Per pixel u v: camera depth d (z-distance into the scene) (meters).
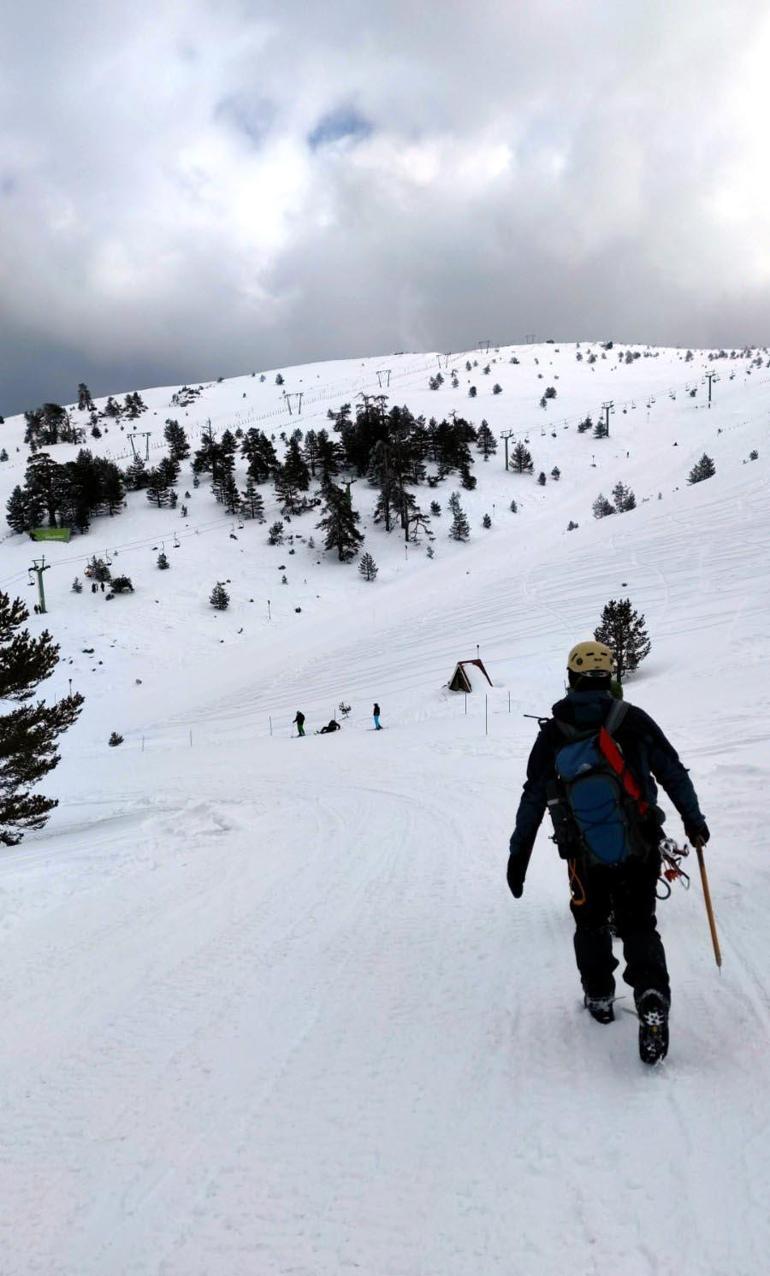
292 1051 3.49
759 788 7.42
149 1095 3.25
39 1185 2.68
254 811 13.03
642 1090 2.68
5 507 117.25
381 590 75.00
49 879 7.85
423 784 14.21
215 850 9.48
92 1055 3.73
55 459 154.12
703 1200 2.10
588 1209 2.14
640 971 2.79
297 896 6.66
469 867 7.05
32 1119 3.16
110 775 27.39
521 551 77.94
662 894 4.92
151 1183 2.61
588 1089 2.75
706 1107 2.52
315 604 72.69
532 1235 2.07
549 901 5.43
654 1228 2.03
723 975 3.50
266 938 5.41
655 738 3.00
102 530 97.75
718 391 158.75
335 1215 2.29
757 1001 3.19
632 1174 2.25
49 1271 2.23
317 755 23.52
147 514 102.50
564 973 3.92
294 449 111.06
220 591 71.81
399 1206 2.29
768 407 129.38
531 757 3.20
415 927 5.22
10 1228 2.46
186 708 48.00
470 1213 2.20
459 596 61.47
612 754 2.92
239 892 7.04
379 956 4.68
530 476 116.12
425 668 42.31
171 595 75.50
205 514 101.94
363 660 49.06
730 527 56.78
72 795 22.70
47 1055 3.79
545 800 3.14
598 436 133.62
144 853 9.38
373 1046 3.42
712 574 45.75
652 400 159.38
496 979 3.99
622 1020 3.27
